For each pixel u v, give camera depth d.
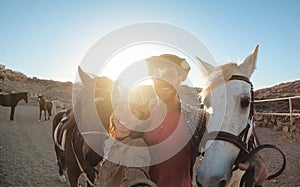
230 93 2.47
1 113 21.77
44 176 6.39
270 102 15.71
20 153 8.87
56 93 42.38
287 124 11.04
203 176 2.30
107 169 1.56
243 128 2.46
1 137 11.63
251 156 2.38
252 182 2.33
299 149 8.05
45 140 11.47
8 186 5.66
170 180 1.73
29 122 17.78
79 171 3.65
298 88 22.86
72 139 3.47
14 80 53.53
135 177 1.44
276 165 6.62
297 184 5.32
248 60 2.74
